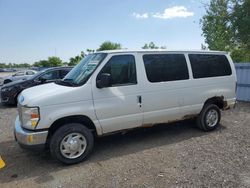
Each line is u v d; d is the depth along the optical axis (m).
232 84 6.67
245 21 14.48
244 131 6.43
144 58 5.32
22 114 4.47
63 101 4.48
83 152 4.74
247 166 4.39
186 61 5.89
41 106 4.32
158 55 5.50
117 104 4.96
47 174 4.30
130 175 4.16
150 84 5.32
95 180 4.04
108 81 4.68
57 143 4.49
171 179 3.99
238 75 11.87
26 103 4.36
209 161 4.62
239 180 3.91
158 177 4.07
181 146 5.45
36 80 10.58
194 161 4.64
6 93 10.45
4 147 5.61
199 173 4.16
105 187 3.81
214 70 6.36
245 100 11.65
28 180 4.11
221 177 4.02
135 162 4.68
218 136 6.07
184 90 5.80
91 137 4.80
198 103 6.09
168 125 6.98
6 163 4.78
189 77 5.89
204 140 5.80
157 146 5.48
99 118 4.82
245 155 4.87
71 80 5.02
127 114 5.10
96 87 4.77
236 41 16.97
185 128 6.75
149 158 4.84
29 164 4.72
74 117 4.65
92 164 4.65
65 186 3.88
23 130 4.45
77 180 4.06
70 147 4.60
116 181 3.98
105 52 5.05
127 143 5.71
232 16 15.70
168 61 5.62
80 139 4.71
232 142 5.62
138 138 6.04
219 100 6.53
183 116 5.94
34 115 4.30
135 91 5.14
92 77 4.76
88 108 4.69
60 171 4.41
